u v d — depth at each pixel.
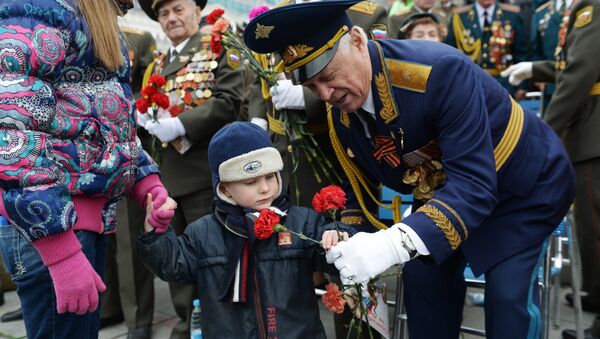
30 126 1.16
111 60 1.35
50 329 1.38
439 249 1.39
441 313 1.85
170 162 2.84
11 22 1.17
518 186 1.63
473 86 1.50
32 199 1.14
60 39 1.23
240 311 1.62
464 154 1.46
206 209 2.86
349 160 1.90
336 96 1.51
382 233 1.38
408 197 2.90
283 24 1.39
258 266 1.63
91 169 1.32
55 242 1.19
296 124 2.24
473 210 1.42
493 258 1.63
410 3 5.47
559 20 4.28
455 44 5.27
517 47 5.12
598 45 2.54
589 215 2.80
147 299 3.09
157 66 3.11
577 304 2.46
